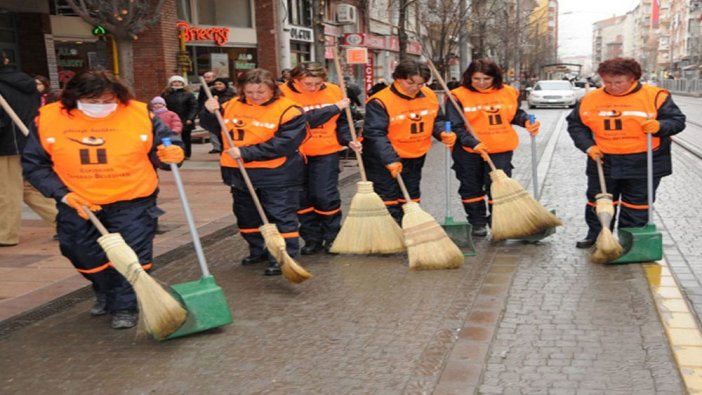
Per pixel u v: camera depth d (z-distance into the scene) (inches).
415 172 255.3
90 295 203.5
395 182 254.2
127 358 155.9
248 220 229.1
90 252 169.8
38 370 150.8
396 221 256.7
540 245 246.7
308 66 234.1
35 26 676.7
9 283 213.0
